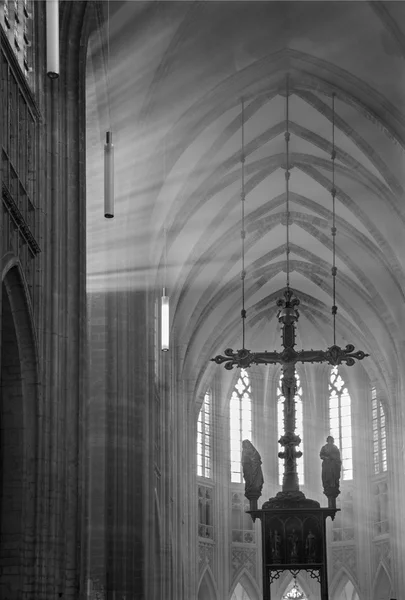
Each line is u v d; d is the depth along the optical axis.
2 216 18.34
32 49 22.38
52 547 20.83
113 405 29.31
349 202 44.53
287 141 40.44
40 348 21.23
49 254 22.17
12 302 20.27
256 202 46.16
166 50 32.66
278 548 36.84
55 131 22.86
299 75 37.41
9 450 20.72
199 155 39.59
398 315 49.91
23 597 20.28
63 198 22.81
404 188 39.56
